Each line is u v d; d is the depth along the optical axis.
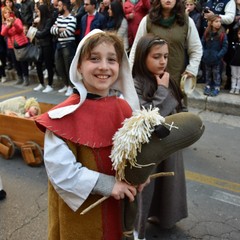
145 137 1.22
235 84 5.66
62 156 1.30
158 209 2.36
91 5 5.79
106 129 1.37
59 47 6.21
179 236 2.54
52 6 6.72
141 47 2.07
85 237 1.42
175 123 1.30
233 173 3.56
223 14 5.46
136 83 2.08
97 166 1.35
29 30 6.66
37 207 2.94
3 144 3.88
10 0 7.46
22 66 7.30
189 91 3.22
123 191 1.31
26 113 4.01
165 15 3.32
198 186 3.29
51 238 1.52
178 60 3.41
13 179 3.43
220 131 4.69
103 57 1.33
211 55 5.38
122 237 1.46
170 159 2.17
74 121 1.34
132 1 5.69
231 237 2.55
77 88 1.34
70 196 1.31
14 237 2.56
